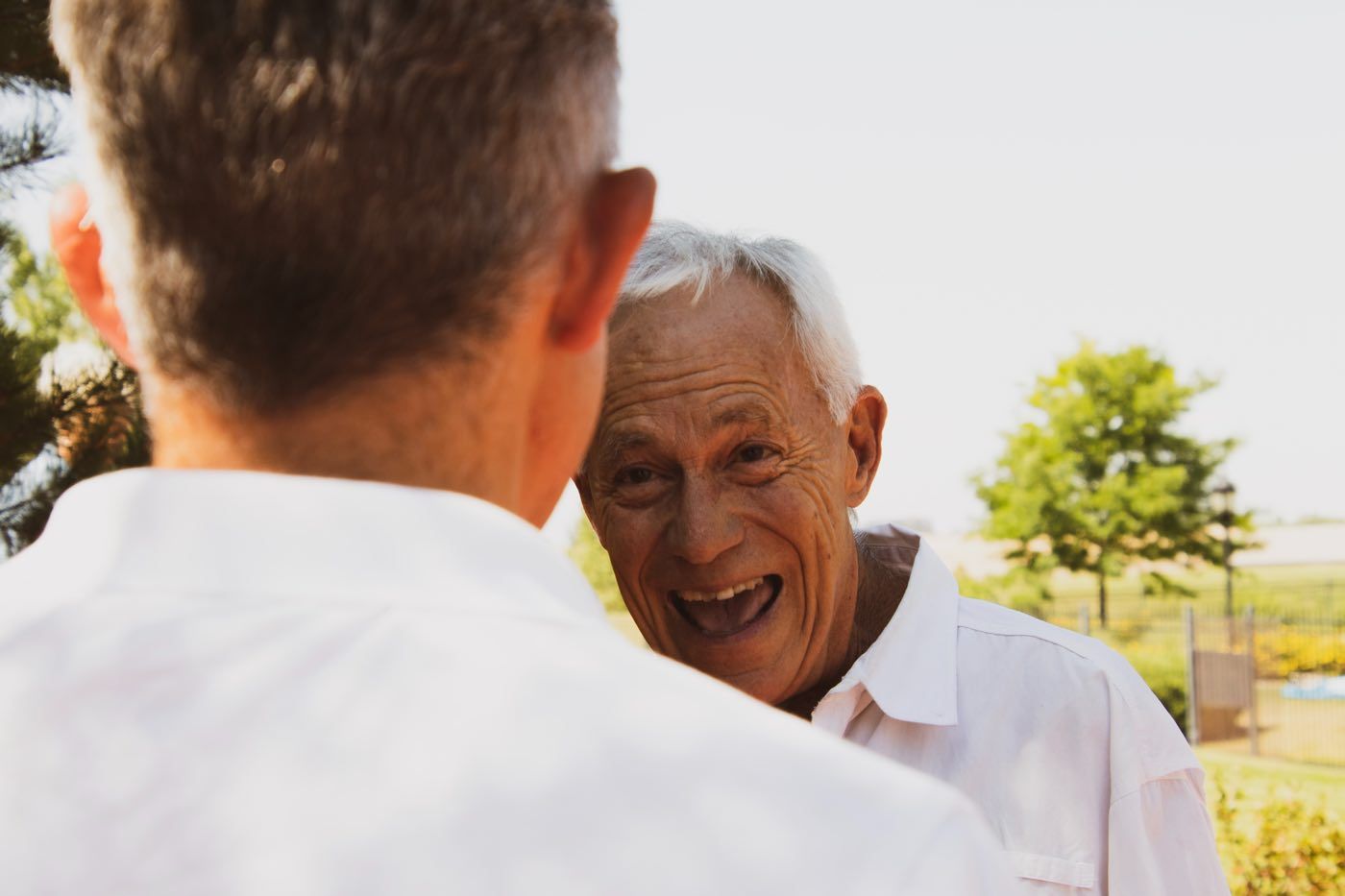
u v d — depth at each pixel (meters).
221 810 0.67
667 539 2.03
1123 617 36.66
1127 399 28.20
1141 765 1.92
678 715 0.71
